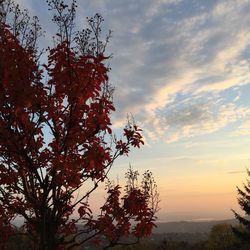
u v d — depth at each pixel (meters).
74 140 5.90
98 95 5.83
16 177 5.99
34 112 5.75
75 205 6.25
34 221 6.21
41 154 5.81
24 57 5.67
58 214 6.05
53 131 6.00
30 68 5.70
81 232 6.63
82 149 6.05
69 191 6.13
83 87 5.63
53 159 5.68
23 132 5.68
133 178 7.37
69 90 5.62
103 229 6.64
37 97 5.60
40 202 5.98
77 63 5.64
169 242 64.44
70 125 5.84
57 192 5.98
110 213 6.77
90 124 5.91
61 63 5.60
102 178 6.40
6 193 6.15
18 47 5.71
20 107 5.39
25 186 5.92
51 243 5.98
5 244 6.52
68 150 6.00
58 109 5.92
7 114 5.59
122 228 6.78
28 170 5.96
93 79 5.64
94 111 5.84
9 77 5.43
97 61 5.73
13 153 5.79
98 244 6.96
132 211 6.79
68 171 5.84
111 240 6.81
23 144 5.72
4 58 5.51
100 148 5.97
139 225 6.80
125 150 6.71
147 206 6.89
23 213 6.22
